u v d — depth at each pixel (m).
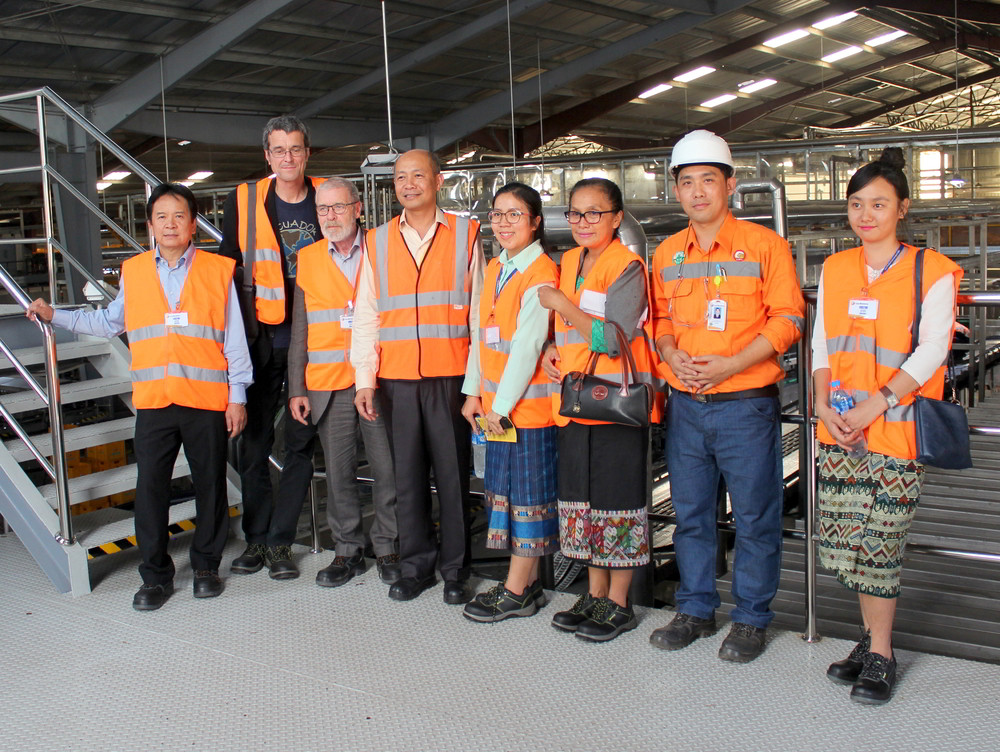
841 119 28.39
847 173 13.61
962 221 10.48
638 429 2.84
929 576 4.59
